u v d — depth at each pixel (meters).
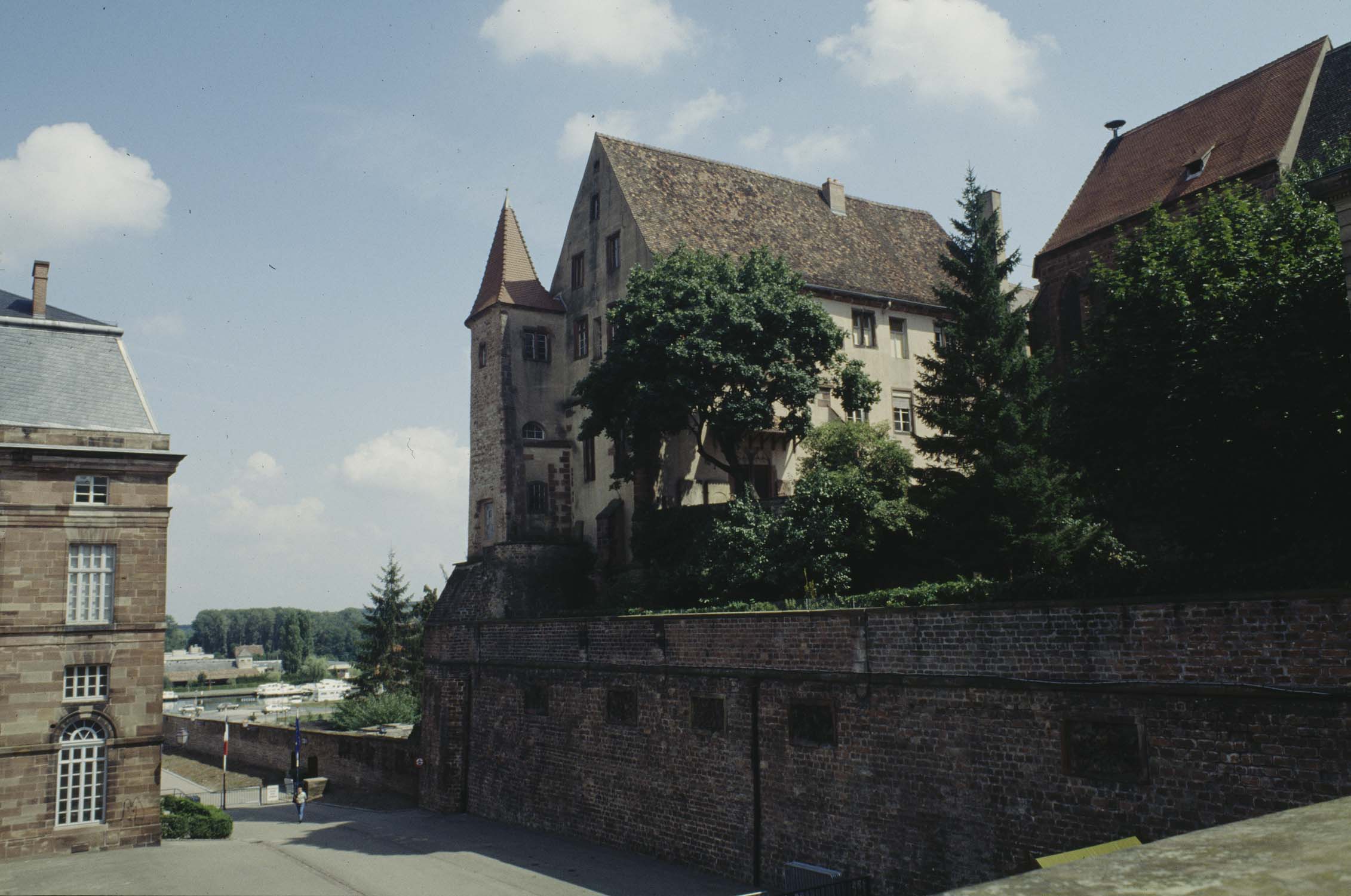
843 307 45.34
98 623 34.75
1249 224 24.27
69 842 33.62
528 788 36.59
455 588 47.91
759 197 49.31
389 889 27.98
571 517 47.66
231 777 62.72
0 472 33.75
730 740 27.83
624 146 47.62
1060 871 2.65
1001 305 33.75
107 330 39.28
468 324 50.56
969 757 21.89
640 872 28.66
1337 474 20.88
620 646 32.38
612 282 46.03
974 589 23.77
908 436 45.97
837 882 23.38
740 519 34.19
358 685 85.50
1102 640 19.70
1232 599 17.83
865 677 24.17
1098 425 23.94
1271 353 20.77
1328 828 3.11
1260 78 40.22
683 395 35.56
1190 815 18.16
